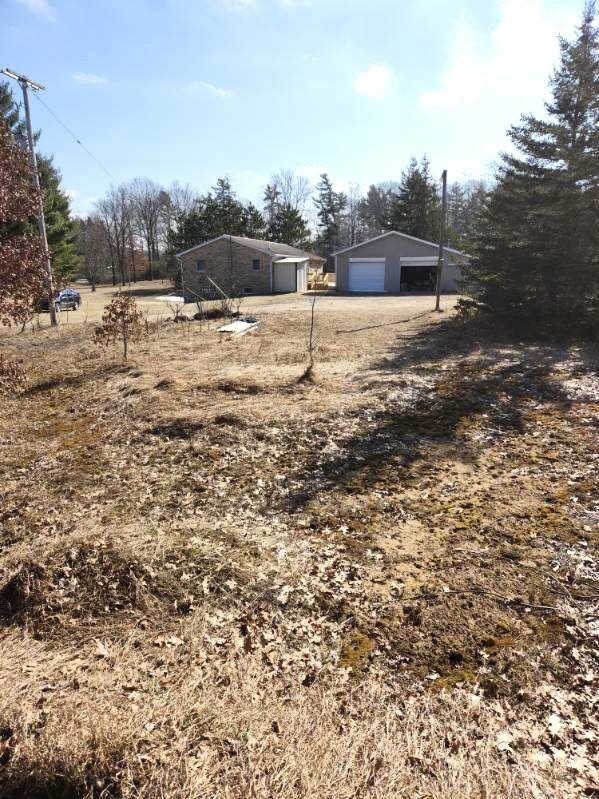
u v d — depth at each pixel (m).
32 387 11.12
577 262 12.07
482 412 7.63
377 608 3.66
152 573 3.96
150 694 2.96
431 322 16.09
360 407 7.86
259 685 3.05
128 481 5.93
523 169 13.09
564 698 2.87
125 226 61.66
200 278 35.78
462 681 3.02
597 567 3.96
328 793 2.34
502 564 4.07
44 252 7.59
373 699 2.93
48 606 3.74
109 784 2.40
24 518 5.25
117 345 14.53
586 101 11.88
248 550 4.35
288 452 6.45
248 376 9.66
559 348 11.71
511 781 2.39
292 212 53.25
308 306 23.19
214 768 2.46
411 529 4.66
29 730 2.70
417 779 2.42
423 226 46.09
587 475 5.51
